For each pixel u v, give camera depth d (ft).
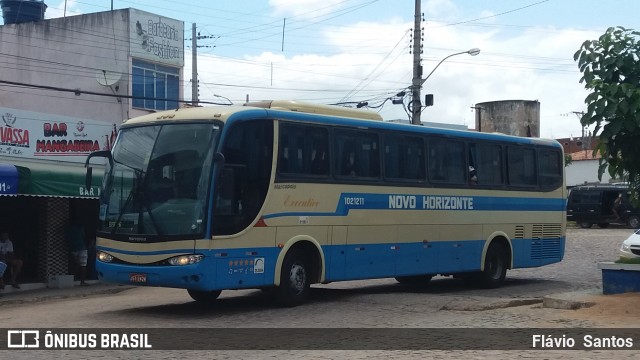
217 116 43.83
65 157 72.69
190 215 42.47
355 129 51.24
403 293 56.75
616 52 43.27
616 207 152.87
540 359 30.83
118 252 44.21
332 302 49.85
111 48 109.50
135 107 110.22
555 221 68.39
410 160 55.26
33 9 123.85
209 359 31.81
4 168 58.39
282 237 46.21
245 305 49.67
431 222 56.49
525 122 195.42
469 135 60.34
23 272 69.67
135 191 44.39
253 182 44.83
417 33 101.91
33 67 114.01
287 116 47.06
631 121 42.06
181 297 57.82
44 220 70.33
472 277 63.62
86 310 50.16
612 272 47.60
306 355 32.48
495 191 62.34
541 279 70.90
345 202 50.08
